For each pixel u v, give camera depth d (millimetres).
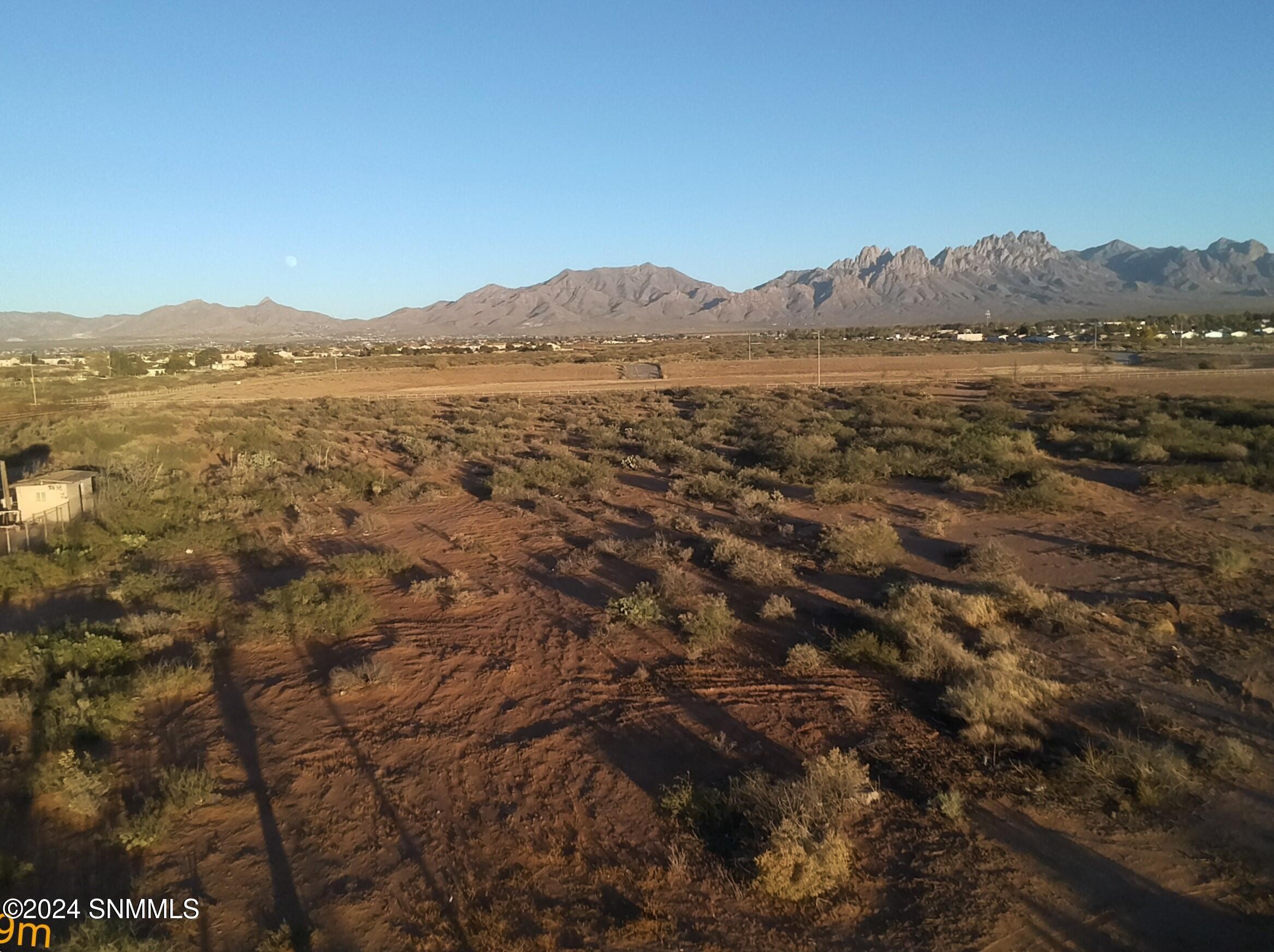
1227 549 14180
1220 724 8914
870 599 13453
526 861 7066
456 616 13477
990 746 8578
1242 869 6543
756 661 11125
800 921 6184
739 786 7809
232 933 6305
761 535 17938
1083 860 6754
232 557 17656
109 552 17391
